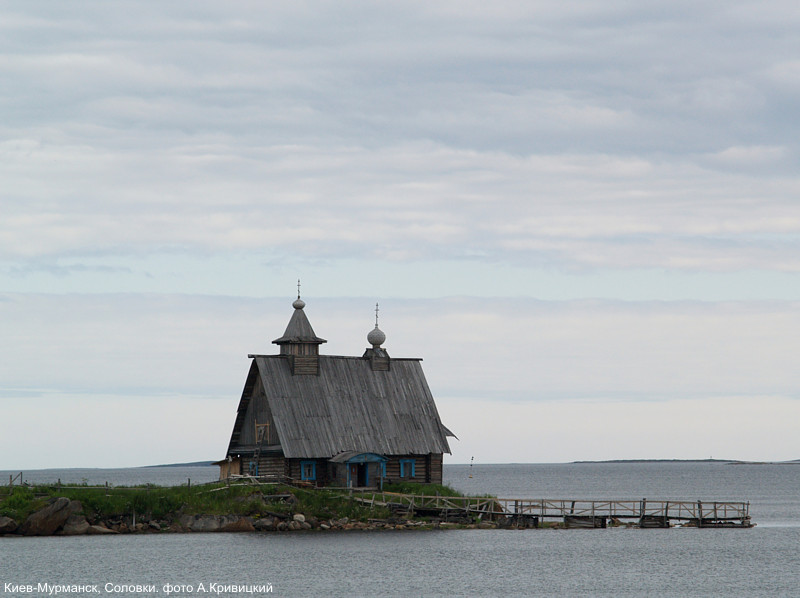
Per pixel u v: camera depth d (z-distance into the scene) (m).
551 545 198.62
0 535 194.75
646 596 152.88
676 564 180.38
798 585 161.88
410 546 190.00
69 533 197.12
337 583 157.00
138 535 198.62
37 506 197.62
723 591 157.00
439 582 159.25
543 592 154.38
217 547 184.88
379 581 158.88
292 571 165.12
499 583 159.75
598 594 153.62
